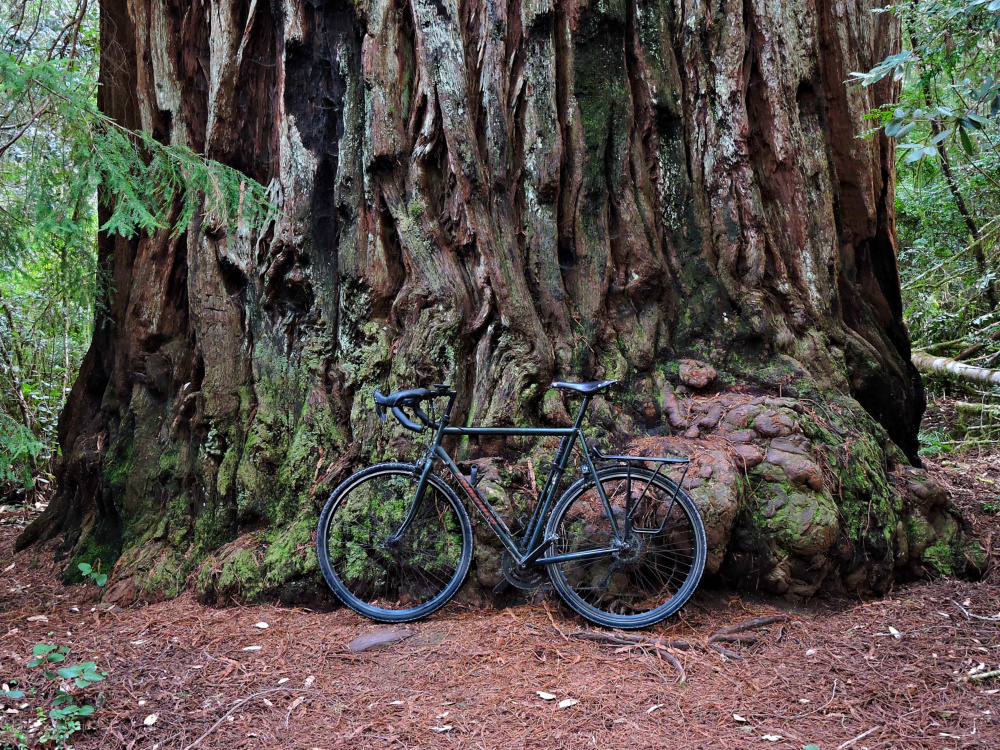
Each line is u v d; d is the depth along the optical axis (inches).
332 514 145.5
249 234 169.9
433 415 152.9
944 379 314.2
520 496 145.3
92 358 191.6
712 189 170.6
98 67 217.6
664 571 140.7
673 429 156.4
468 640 127.6
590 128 163.9
